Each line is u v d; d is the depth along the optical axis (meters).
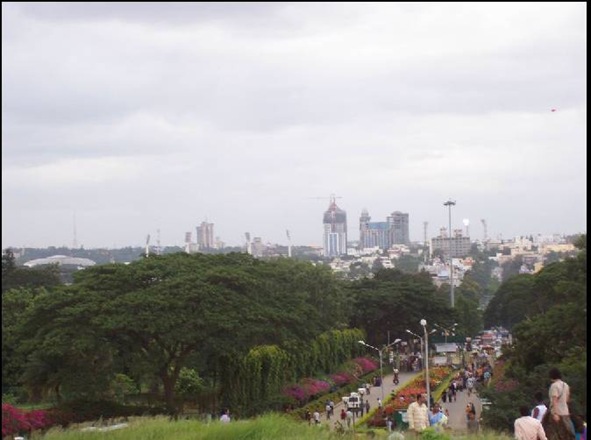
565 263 57.91
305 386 78.19
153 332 55.03
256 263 72.38
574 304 55.31
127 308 55.50
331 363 94.31
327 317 105.50
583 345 54.75
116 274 59.44
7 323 75.75
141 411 55.72
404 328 127.88
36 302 60.59
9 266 110.81
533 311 147.62
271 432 29.62
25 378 59.44
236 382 63.78
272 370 67.75
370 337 129.00
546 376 49.28
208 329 56.28
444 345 136.50
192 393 66.00
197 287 58.25
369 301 125.12
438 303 129.12
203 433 29.05
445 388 89.12
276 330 59.44
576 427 25.22
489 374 92.94
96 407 54.84
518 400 49.06
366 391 88.25
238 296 59.72
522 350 59.81
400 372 112.88
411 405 31.59
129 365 57.38
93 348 54.84
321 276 107.25
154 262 62.44
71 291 58.09
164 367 58.81
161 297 56.66
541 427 23.61
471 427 51.31
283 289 69.06
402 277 145.25
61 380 56.72
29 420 46.66
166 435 29.48
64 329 54.78
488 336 175.62
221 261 68.75
